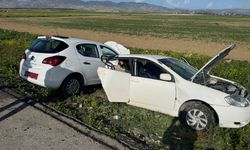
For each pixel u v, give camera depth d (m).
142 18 131.88
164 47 30.91
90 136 6.05
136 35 46.03
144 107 7.70
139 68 7.84
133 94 7.76
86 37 38.88
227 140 6.33
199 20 129.12
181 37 46.09
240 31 66.25
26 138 5.81
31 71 8.70
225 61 18.45
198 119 6.88
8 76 10.81
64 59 8.66
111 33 48.00
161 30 61.34
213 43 38.34
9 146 5.45
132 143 5.94
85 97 8.94
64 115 7.12
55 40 8.89
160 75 7.33
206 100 6.80
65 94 8.79
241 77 13.16
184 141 6.36
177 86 7.16
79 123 6.69
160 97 7.37
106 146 5.66
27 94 8.66
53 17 109.44
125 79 7.79
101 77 8.02
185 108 7.04
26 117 6.88
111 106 8.20
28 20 80.62
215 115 6.87
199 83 7.29
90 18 114.31
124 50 12.86
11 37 26.58
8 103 7.78
